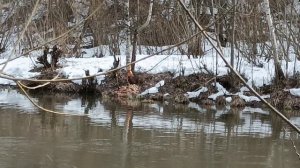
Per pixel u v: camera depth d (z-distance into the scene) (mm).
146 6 28109
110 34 29391
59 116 16172
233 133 14328
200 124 15695
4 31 28016
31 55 26172
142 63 24266
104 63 24797
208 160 11180
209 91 21078
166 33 28141
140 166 10523
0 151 11273
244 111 18938
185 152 11852
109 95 22141
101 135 13453
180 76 22516
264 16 25531
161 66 23672
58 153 11344
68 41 27969
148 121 15906
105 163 10656
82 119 15852
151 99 21422
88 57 28531
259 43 25781
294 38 22484
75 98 21250
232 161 11156
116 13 28984
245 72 22172
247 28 24188
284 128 15039
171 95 21578
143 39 29203
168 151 11875
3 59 26703
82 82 22781
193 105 20328
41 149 11625
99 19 29406
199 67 22391
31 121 15117
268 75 21719
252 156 11680
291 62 23344
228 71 21641
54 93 22609
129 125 15062
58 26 27703
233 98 20375
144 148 12125
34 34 26672
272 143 13141
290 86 20703
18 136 12930
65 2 30094
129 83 22500
